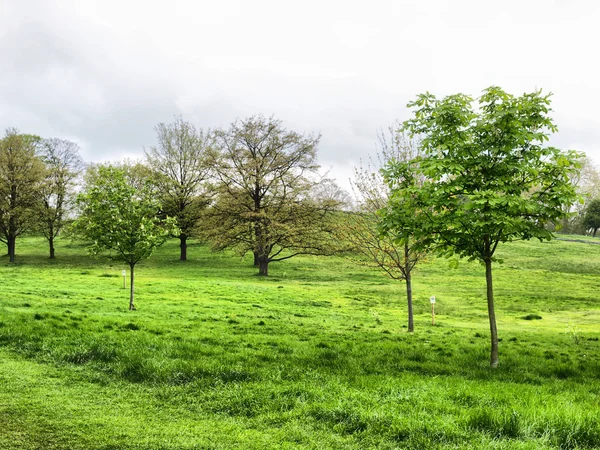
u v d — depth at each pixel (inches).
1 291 1106.7
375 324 987.9
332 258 2608.3
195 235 2356.1
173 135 2506.2
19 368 441.7
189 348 524.4
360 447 286.4
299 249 2153.1
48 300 992.9
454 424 308.8
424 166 526.0
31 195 2332.7
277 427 319.9
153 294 1286.9
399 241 562.6
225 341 605.0
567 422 300.4
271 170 2128.4
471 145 529.3
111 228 949.2
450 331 922.1
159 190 2393.0
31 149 2450.8
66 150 2795.3
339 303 1348.4
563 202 497.4
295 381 420.8
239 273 2130.9
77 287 1334.9
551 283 1969.7
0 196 2283.5
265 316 986.1
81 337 554.6
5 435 289.3
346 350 596.7
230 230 2063.2
